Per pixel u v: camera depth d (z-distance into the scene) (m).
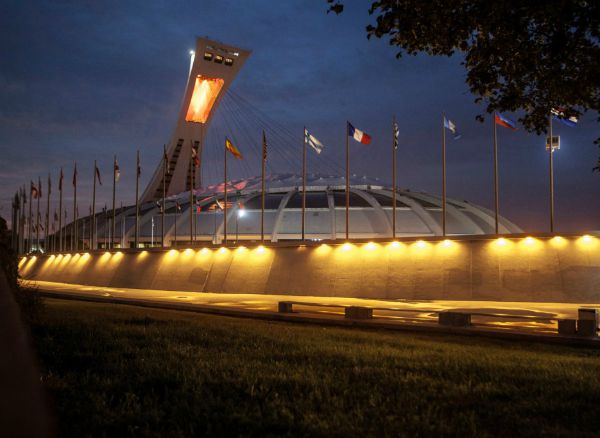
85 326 16.17
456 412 7.21
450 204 82.00
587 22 11.37
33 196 83.19
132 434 6.00
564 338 17.19
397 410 7.14
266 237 75.69
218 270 48.06
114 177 61.88
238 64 109.88
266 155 48.38
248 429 6.20
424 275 38.19
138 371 9.45
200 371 9.45
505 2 11.38
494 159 38.38
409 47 13.80
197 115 114.50
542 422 6.80
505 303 33.75
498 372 10.04
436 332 19.64
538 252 35.41
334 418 6.63
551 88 13.53
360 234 73.31
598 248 33.94
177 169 120.94
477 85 13.78
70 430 6.05
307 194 83.06
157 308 30.52
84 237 95.69
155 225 85.31
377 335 17.55
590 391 8.52
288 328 18.78
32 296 17.83
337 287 40.88
